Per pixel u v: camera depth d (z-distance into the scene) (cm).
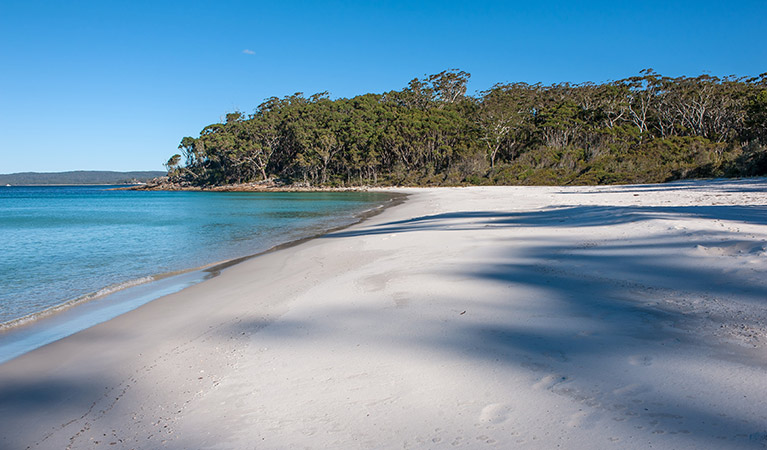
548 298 492
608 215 1164
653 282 522
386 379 327
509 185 5594
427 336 406
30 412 329
